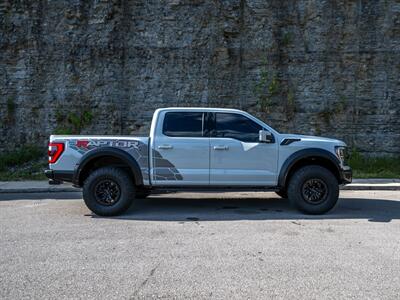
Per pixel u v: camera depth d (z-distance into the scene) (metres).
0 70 17.44
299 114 17.77
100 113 17.55
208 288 4.53
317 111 17.69
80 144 8.49
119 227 7.48
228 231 7.16
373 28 17.73
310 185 8.62
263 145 8.62
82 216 8.52
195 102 17.69
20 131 17.38
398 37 17.66
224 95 17.73
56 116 17.41
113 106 17.59
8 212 9.02
